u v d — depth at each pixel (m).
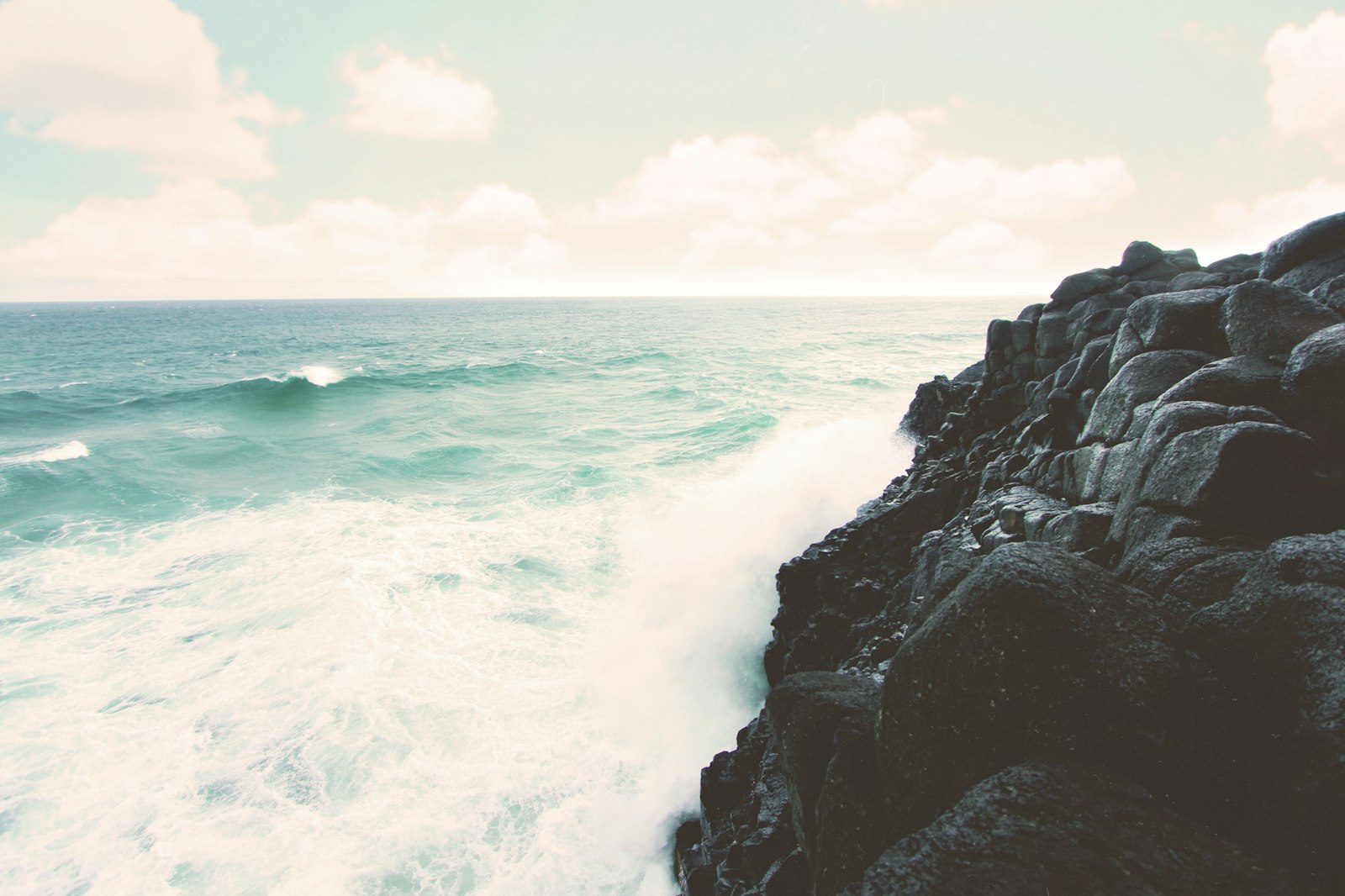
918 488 11.77
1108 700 3.21
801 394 29.05
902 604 8.79
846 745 3.98
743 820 6.35
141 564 13.39
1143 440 5.43
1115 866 2.70
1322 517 4.20
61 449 21.58
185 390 34.19
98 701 9.42
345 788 8.02
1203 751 3.11
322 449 22.27
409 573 12.91
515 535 14.75
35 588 12.40
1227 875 2.63
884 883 2.87
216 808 7.75
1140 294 10.87
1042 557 3.70
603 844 7.40
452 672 10.05
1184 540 4.29
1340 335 4.86
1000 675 3.38
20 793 7.93
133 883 6.93
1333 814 2.71
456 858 7.18
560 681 9.95
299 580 12.62
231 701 9.41
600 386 35.25
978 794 3.10
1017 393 12.18
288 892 6.82
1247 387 5.24
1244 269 10.14
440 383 36.28
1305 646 3.08
